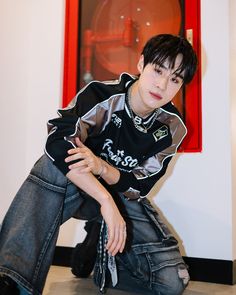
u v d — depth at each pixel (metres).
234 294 1.24
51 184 0.94
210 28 1.56
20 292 0.88
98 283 1.17
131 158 1.07
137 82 0.99
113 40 1.76
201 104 1.54
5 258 0.85
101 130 1.02
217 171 1.49
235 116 1.58
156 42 0.93
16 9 1.77
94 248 1.38
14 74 1.75
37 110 1.84
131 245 1.18
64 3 1.85
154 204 1.57
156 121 1.06
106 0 1.78
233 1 1.63
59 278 1.42
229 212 1.46
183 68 0.91
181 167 1.55
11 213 0.91
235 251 1.49
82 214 1.14
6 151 1.68
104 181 1.11
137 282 1.29
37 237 0.89
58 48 1.83
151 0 1.70
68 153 0.89
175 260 1.15
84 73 1.79
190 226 1.51
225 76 1.52
